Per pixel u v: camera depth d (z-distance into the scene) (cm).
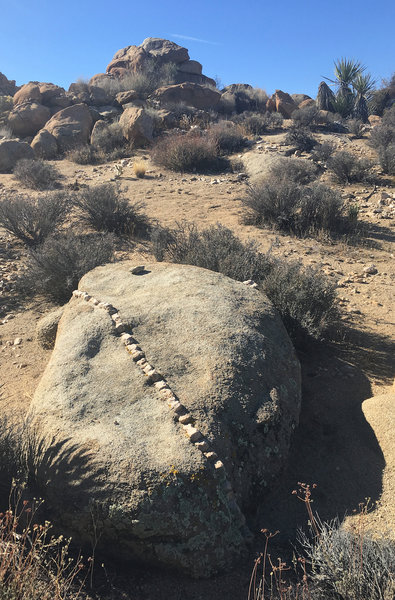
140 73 3011
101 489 293
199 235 818
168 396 352
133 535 286
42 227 977
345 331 598
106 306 457
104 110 2431
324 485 360
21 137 2317
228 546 299
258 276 634
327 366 523
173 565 288
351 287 746
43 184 1509
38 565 271
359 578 268
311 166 1504
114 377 375
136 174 1569
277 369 414
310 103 2931
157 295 484
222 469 309
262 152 1766
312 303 576
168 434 323
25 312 676
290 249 930
